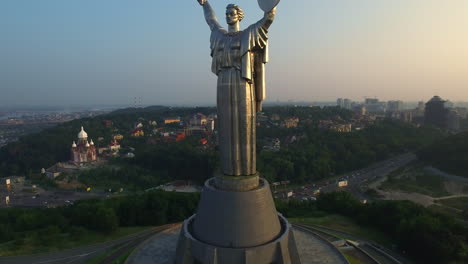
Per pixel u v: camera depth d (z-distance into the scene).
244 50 32.53
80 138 199.62
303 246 45.00
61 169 173.50
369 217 65.56
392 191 120.25
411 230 53.78
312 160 150.88
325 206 74.19
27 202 128.12
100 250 54.34
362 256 49.12
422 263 51.19
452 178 130.88
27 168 186.25
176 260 36.84
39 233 60.94
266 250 32.84
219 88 34.28
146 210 67.50
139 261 40.31
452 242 49.53
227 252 32.22
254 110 34.81
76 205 73.94
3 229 61.25
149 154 172.12
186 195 73.88
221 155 35.69
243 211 33.31
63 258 51.34
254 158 35.91
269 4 31.11
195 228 36.31
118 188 140.12
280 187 135.88
